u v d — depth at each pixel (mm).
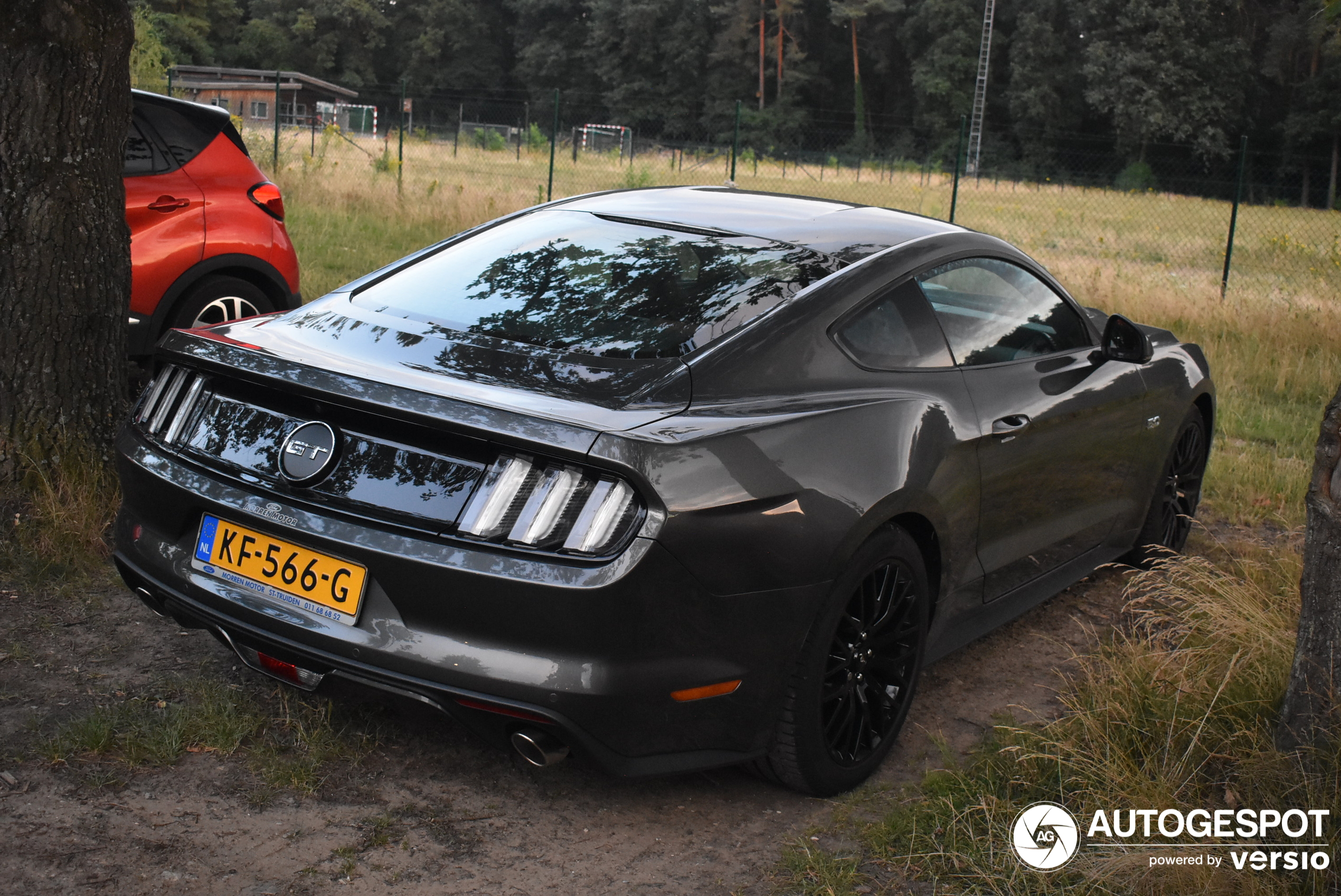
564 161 34031
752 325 2760
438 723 2992
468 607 2314
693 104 84875
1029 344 3541
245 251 5492
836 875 2471
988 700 3428
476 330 2793
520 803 2691
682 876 2467
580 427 2295
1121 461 3975
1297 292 11539
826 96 84688
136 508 2811
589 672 2299
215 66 87938
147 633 3361
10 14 3875
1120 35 69312
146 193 5141
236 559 2596
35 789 2543
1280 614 3420
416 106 93750
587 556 2275
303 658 2479
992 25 75125
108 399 4184
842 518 2555
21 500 3932
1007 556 3395
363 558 2385
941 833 2656
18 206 3932
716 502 2342
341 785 2689
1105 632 3986
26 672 3061
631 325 2775
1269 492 5629
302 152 18438
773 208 3498
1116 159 70438
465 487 2355
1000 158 74375
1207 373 4621
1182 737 2938
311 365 2523
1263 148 67625
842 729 2789
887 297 3041
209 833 2459
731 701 2490
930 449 2861
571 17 90688
